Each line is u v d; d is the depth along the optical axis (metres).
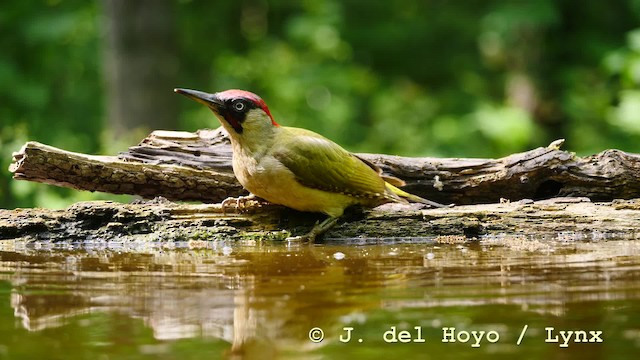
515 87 25.19
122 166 11.03
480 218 10.66
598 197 11.32
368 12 27.72
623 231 10.52
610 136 23.36
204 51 28.84
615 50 23.41
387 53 28.02
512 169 11.33
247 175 10.24
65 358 5.27
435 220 10.58
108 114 22.20
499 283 7.30
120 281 7.58
